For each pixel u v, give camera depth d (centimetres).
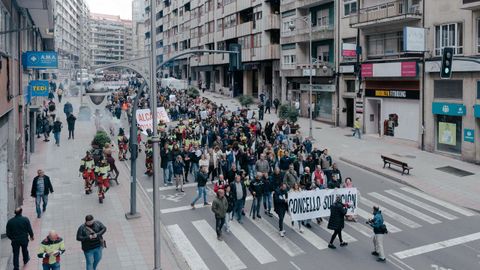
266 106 4647
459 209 1788
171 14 8838
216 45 6359
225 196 1487
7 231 1184
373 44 3378
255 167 1975
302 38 4222
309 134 3180
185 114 3975
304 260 1303
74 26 14575
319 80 4062
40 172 1630
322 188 1677
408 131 3075
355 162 2542
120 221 1606
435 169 2406
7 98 1483
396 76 3041
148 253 1342
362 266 1260
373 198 1919
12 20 1714
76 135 3394
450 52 1756
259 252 1360
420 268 1246
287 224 1608
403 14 2894
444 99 2734
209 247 1397
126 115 3950
